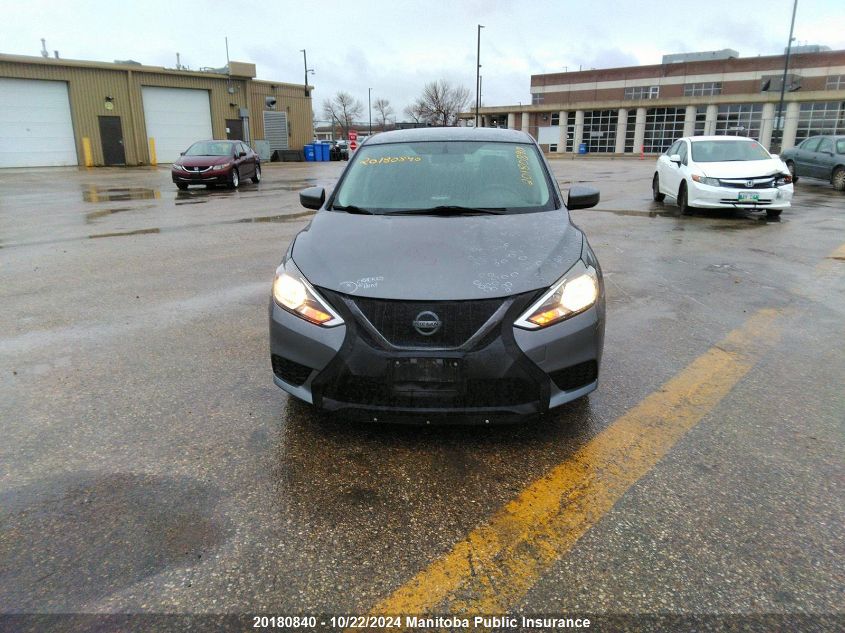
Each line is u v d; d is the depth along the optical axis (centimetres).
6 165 2864
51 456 287
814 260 725
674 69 6606
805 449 293
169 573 211
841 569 212
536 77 7544
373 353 267
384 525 238
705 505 249
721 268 684
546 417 326
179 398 350
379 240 318
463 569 214
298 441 301
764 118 5166
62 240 878
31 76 2848
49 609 195
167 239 889
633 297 564
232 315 509
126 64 3162
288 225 1038
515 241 314
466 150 432
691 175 1096
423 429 312
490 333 267
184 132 3453
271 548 224
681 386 366
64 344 441
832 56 5762
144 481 266
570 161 3984
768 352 423
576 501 253
